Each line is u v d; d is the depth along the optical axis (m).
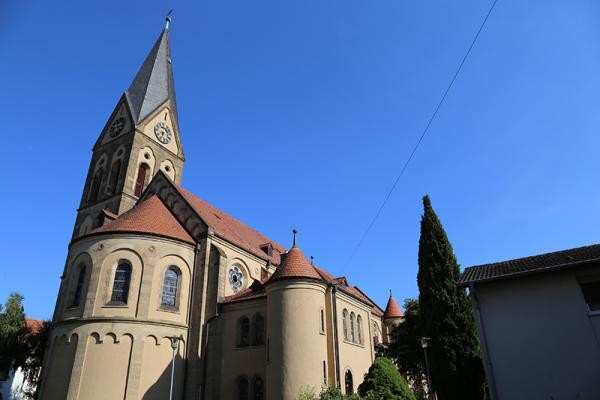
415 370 42.28
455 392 28.19
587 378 19.50
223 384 32.66
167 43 62.56
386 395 26.12
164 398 30.19
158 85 57.22
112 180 50.44
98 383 28.50
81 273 33.06
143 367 29.88
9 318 48.78
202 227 37.28
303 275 32.53
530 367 20.50
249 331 33.53
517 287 22.09
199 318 33.66
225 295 37.00
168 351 31.56
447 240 33.19
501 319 21.81
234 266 39.50
